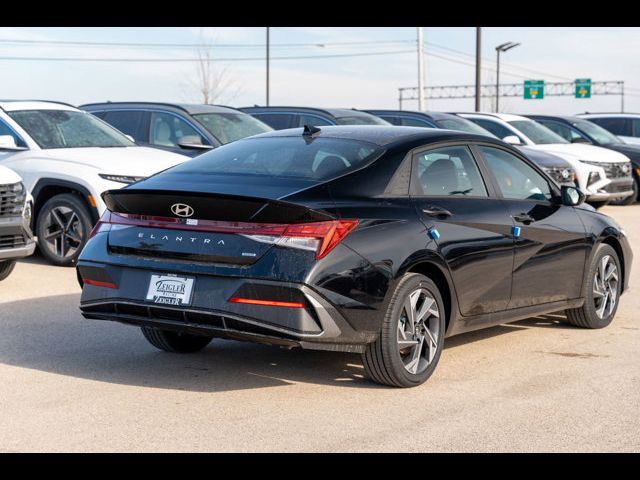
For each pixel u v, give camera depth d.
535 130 18.44
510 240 6.37
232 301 5.07
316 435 4.75
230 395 5.45
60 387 5.54
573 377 6.05
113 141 11.34
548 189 7.13
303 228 5.06
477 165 6.43
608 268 7.70
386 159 5.75
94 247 5.56
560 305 7.12
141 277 5.35
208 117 13.24
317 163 5.68
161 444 4.56
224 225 5.15
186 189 5.36
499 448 4.60
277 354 6.51
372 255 5.27
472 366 6.31
